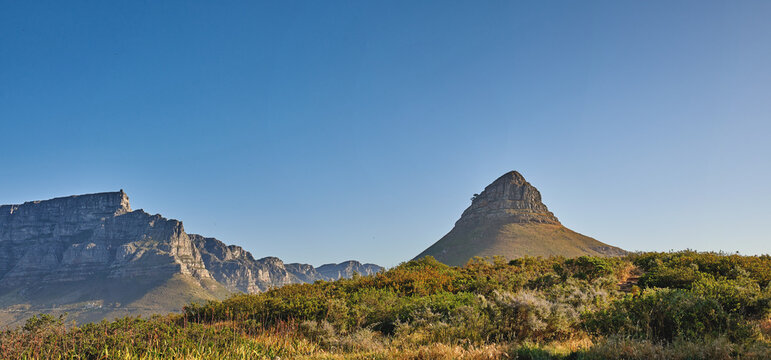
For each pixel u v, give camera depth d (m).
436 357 9.87
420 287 20.09
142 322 13.07
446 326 12.06
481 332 11.85
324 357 10.73
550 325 11.88
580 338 11.45
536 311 11.95
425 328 12.62
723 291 12.30
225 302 17.69
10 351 10.27
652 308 10.77
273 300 16.88
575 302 14.78
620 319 10.80
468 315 12.44
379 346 11.73
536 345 10.71
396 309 14.95
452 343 11.27
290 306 15.75
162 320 15.10
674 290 11.39
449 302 14.79
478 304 13.36
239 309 16.33
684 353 8.55
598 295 15.49
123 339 11.22
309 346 12.13
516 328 11.87
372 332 13.24
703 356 8.40
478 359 9.62
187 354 10.60
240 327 14.12
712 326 10.23
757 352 8.38
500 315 12.30
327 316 14.41
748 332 9.59
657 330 10.49
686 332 9.93
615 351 8.91
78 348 10.86
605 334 10.65
